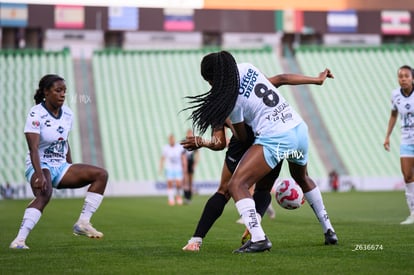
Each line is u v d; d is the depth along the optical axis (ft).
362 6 316.40
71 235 82.07
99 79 291.38
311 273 45.60
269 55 310.45
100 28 293.43
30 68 288.10
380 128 279.69
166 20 297.94
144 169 248.11
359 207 138.62
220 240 72.02
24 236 64.49
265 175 59.77
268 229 86.28
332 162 259.60
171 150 166.81
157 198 200.75
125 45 315.37
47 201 65.46
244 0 313.32
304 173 62.13
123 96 284.00
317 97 294.66
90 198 66.03
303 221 101.40
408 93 93.09
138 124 270.46
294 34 329.72
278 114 56.75
